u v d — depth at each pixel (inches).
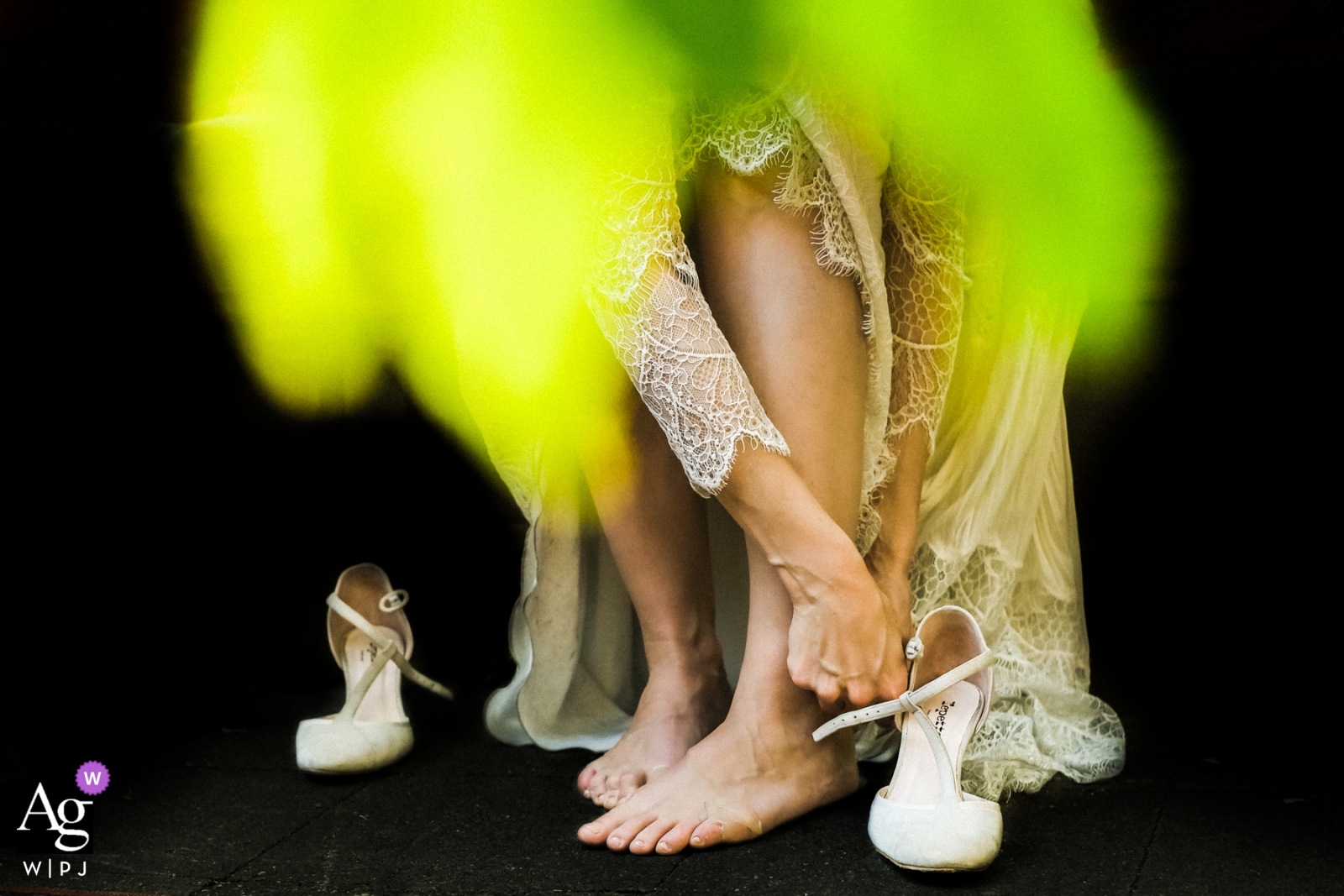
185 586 74.2
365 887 49.2
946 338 55.9
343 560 78.3
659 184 51.4
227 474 75.5
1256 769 56.8
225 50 66.2
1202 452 77.0
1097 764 56.2
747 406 51.3
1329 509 75.4
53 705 63.9
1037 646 59.1
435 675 70.5
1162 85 63.9
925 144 55.0
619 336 52.2
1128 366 77.2
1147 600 76.2
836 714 54.1
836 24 51.5
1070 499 59.7
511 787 57.1
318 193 65.0
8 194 64.8
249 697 66.6
